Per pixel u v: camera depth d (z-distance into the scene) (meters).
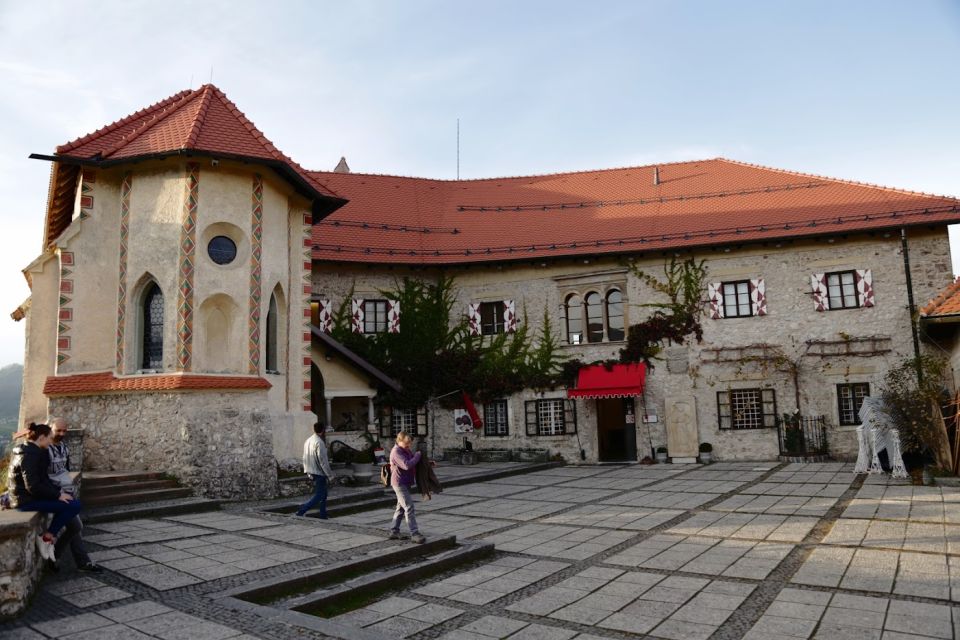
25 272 16.70
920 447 18.56
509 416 27.36
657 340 25.75
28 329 16.52
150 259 15.74
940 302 18.84
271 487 15.44
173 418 14.80
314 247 26.72
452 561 9.50
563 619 7.16
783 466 21.92
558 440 26.64
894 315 23.09
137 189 16.08
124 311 15.75
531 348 27.38
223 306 16.17
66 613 6.67
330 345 23.75
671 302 25.72
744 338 24.75
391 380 24.86
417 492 17.61
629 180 31.48
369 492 16.17
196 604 6.98
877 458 18.70
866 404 20.31
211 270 15.88
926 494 14.62
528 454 26.39
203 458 14.66
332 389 24.22
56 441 8.81
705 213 27.03
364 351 27.02
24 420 16.20
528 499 16.50
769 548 10.27
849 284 23.88
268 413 15.95
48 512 7.80
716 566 9.29
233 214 16.38
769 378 24.27
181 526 11.47
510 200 31.91
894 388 20.33
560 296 27.30
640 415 25.78
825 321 23.89
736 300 25.11
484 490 18.45
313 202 19.59
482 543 10.45
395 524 10.24
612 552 10.36
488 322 28.28
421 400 27.53
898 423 18.70
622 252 26.00
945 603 7.35
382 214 30.42
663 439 25.41
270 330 17.84
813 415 23.64
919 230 23.16
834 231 23.47
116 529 11.20
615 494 16.97
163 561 8.83
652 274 26.09
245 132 17.30
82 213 16.11
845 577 8.48
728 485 17.88
